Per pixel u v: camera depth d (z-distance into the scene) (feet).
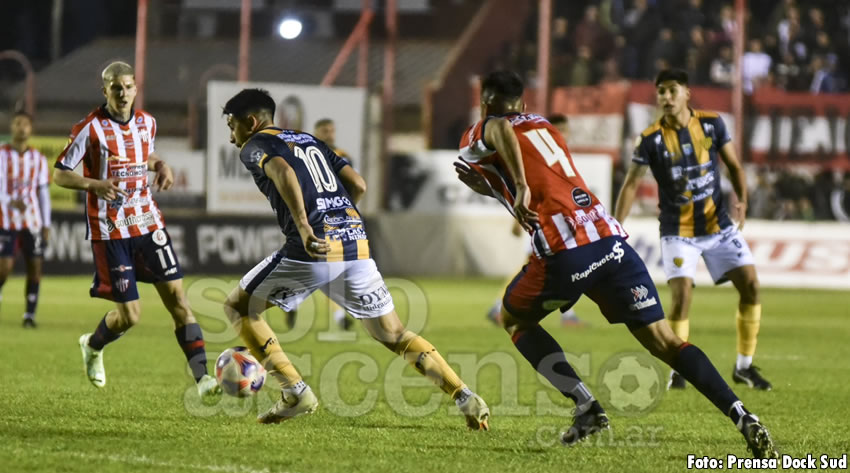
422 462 64.59
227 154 280.31
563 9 359.05
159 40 411.34
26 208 153.28
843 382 109.40
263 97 75.66
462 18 410.72
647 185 293.23
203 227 275.59
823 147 296.71
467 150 69.62
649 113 298.56
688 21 331.77
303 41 407.23
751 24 341.41
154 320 172.14
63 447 66.64
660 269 272.92
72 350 124.26
